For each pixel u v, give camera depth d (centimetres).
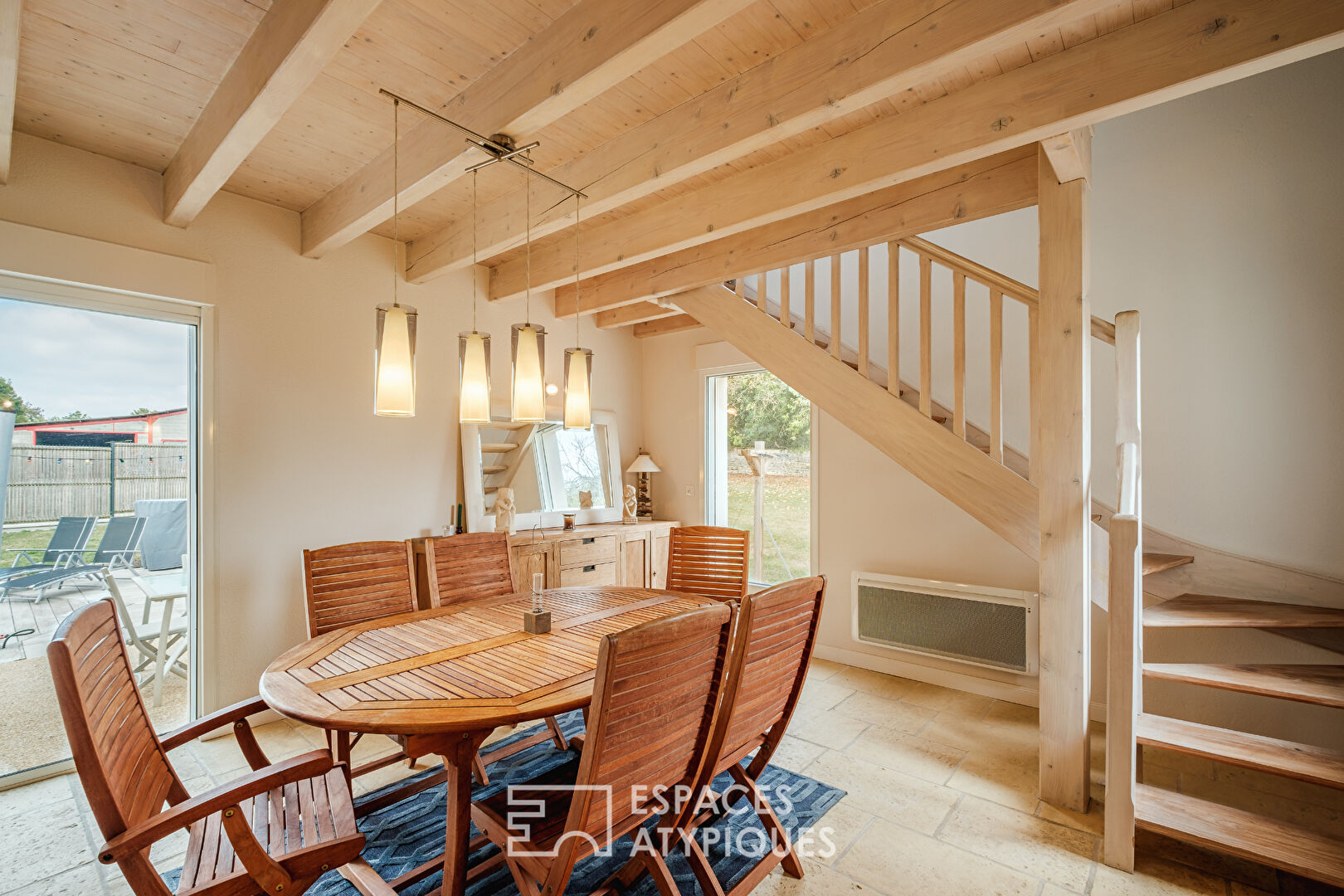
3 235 250
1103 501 319
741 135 219
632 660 133
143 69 217
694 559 342
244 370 320
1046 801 243
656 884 186
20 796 249
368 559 274
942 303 370
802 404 457
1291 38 159
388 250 380
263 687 177
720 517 508
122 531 290
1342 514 262
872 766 273
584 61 182
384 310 212
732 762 186
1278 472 275
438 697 168
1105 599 264
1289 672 226
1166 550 297
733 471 500
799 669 203
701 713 164
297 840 149
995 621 347
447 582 296
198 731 169
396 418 383
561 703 164
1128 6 176
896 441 301
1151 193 304
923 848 215
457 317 414
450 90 229
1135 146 309
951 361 367
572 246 377
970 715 328
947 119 225
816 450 430
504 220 322
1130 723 203
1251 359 281
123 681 156
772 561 473
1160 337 302
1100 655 316
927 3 175
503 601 283
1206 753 204
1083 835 222
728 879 198
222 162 237
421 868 195
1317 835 194
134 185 287
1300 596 268
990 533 357
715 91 228
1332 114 265
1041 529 244
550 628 235
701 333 510
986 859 209
